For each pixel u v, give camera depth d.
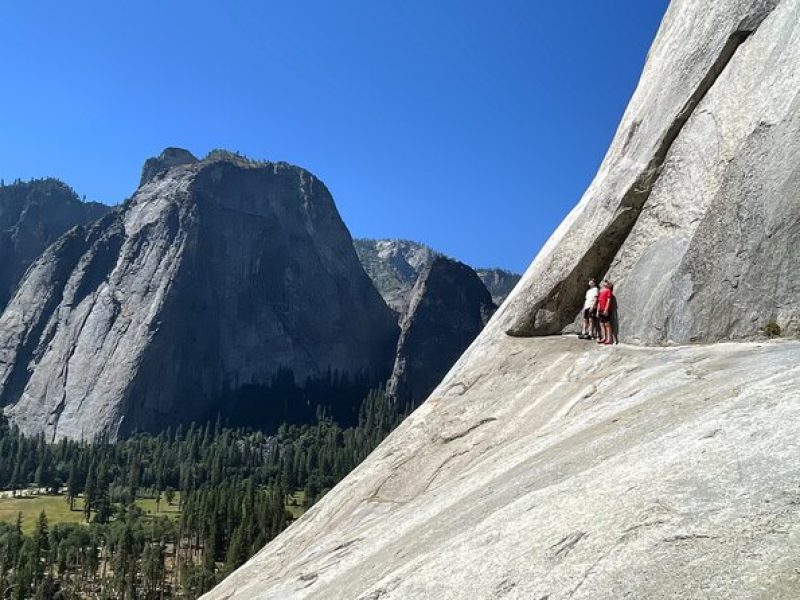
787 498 7.05
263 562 17.44
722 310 16.66
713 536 7.00
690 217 18.47
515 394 18.31
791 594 5.95
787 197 15.92
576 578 7.42
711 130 18.84
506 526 9.29
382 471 17.95
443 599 8.48
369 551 12.47
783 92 17.08
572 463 10.55
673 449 8.99
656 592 6.66
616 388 14.64
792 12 17.91
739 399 9.87
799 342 13.93
